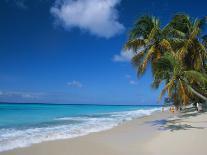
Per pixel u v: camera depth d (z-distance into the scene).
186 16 24.53
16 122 28.92
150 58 21.48
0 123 27.64
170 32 22.25
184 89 20.16
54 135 18.28
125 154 12.30
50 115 43.72
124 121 29.97
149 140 15.43
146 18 21.58
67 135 18.27
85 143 15.05
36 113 50.44
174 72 19.30
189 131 17.53
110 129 21.80
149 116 38.31
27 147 13.88
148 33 21.91
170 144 13.65
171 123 24.27
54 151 13.05
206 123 22.19
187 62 26.72
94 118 36.03
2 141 15.63
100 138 16.81
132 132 19.58
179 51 24.75
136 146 13.88
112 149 13.41
